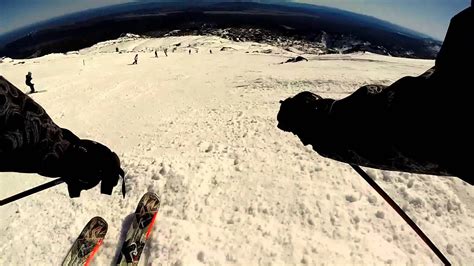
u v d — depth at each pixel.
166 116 15.78
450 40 0.78
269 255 4.38
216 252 4.46
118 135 13.87
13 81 27.91
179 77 28.91
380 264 4.12
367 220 4.94
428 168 0.88
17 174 8.85
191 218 5.23
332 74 20.38
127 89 24.25
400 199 5.36
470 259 4.17
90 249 4.79
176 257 4.39
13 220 5.90
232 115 13.31
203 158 7.41
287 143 8.24
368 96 0.95
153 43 138.75
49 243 5.16
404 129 0.83
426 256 4.24
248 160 7.22
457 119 0.75
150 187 6.16
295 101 1.24
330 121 1.05
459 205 5.08
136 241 4.70
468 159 0.76
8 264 4.88
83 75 30.78
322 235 4.70
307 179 6.09
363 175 2.13
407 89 0.85
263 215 5.23
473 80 0.72
